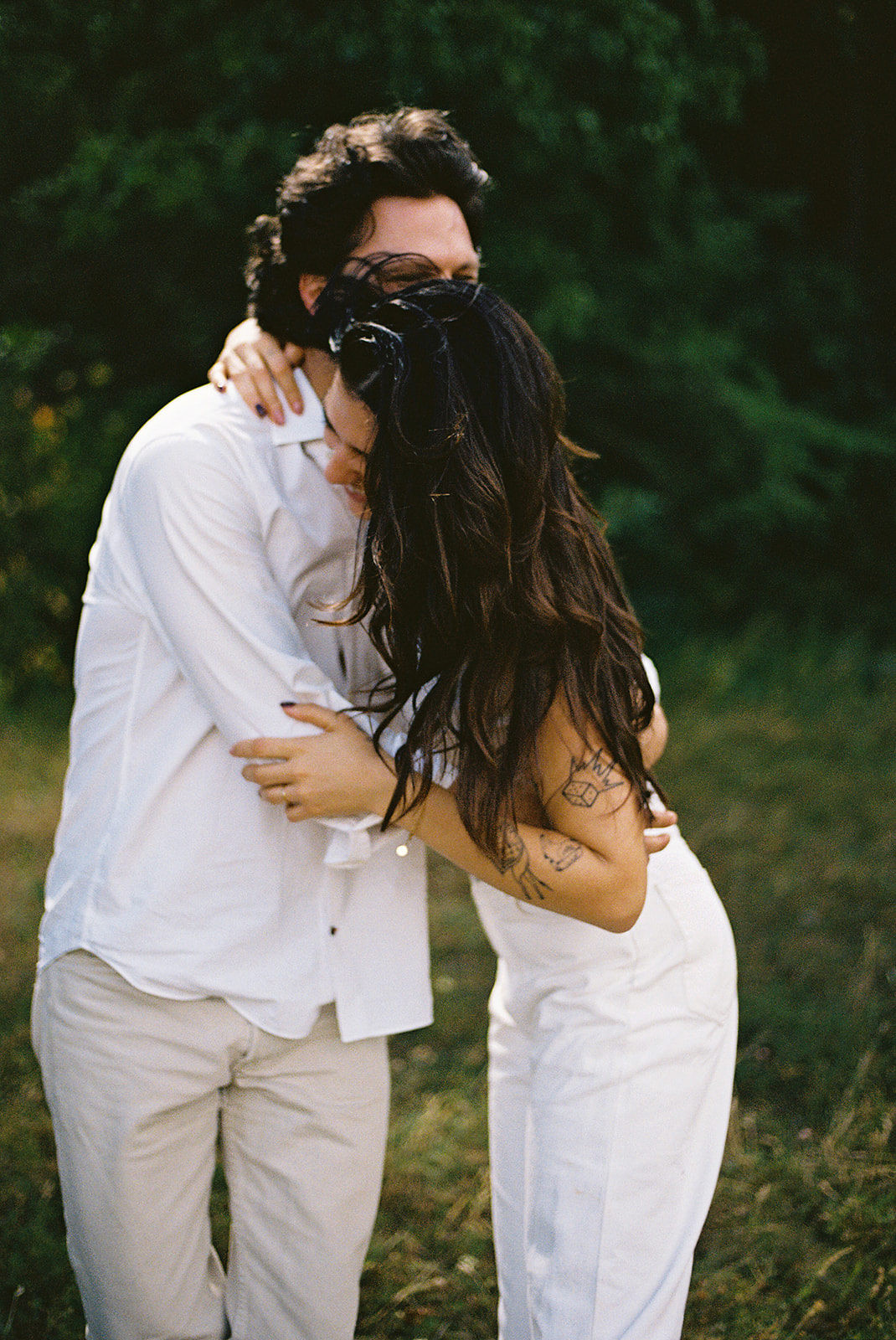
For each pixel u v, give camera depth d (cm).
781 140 819
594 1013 152
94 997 151
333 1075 159
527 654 137
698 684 596
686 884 160
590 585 142
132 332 690
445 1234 231
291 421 159
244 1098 160
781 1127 259
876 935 342
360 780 143
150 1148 151
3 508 609
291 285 167
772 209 788
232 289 637
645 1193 146
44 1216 228
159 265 647
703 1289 214
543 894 143
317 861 157
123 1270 152
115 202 557
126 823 152
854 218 828
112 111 589
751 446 729
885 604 770
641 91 509
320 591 164
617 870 143
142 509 149
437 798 144
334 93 509
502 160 532
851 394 825
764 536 775
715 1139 155
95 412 677
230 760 153
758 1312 207
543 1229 147
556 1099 151
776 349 823
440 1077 284
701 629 726
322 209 160
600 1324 142
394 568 134
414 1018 163
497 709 138
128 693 156
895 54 746
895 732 527
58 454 634
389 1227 234
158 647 156
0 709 567
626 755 142
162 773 152
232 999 151
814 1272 214
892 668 622
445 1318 213
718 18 642
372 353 135
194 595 147
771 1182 241
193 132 552
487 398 132
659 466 717
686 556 751
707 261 702
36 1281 214
